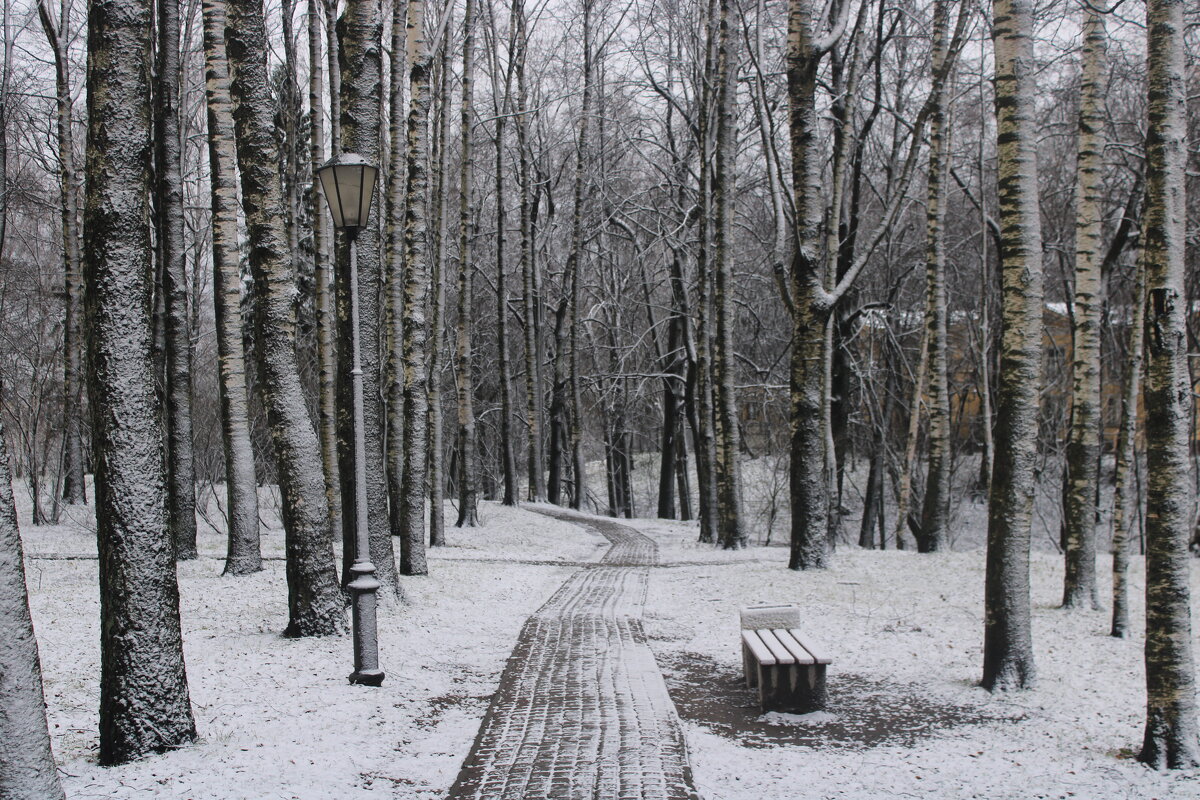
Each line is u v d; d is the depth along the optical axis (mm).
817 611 12406
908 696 8273
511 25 29812
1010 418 8367
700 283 24672
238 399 14531
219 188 13820
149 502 6160
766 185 30203
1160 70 6535
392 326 17844
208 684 8000
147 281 6262
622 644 10508
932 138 19625
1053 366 32812
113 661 6039
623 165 37781
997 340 28734
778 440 36344
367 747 6480
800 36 15758
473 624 11672
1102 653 9969
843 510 32500
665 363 36875
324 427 14727
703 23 26422
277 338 10141
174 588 6297
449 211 35094
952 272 31156
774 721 7477
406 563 15391
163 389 16828
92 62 6148
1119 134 21172
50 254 30312
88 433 25938
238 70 9961
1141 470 28547
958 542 34219
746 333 36906
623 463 42781
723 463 21969
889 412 31906
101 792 5363
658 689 8375
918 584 14703
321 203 14438
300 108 24328
